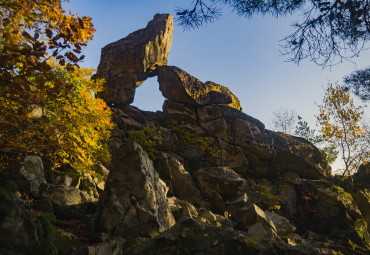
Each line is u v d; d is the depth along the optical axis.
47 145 7.41
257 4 5.79
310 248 5.29
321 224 13.53
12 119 6.48
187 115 16.39
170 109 16.52
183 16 5.56
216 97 17.28
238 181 12.80
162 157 13.12
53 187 6.51
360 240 12.21
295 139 17.27
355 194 15.38
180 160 14.36
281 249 4.86
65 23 5.14
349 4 5.79
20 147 6.90
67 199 6.57
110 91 15.33
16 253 3.60
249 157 15.90
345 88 10.06
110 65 15.76
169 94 16.70
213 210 12.45
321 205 13.98
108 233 5.80
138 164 6.61
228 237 4.98
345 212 13.40
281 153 15.90
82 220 6.12
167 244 4.93
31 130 7.23
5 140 6.74
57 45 4.25
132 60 15.86
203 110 16.86
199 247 4.86
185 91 16.22
